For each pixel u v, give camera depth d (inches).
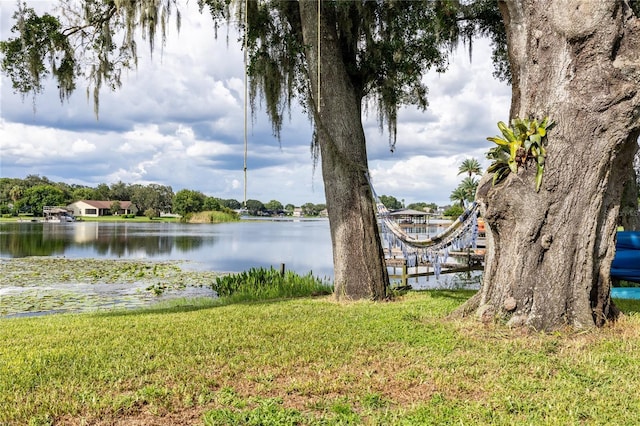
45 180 4200.3
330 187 363.6
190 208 3964.1
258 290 437.1
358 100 378.9
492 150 237.0
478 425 133.0
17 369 180.9
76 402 151.3
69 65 452.4
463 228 310.2
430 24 392.2
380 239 370.3
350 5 366.9
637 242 348.5
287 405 149.8
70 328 258.8
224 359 191.5
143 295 520.1
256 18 377.1
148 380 169.5
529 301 220.4
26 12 425.4
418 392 158.9
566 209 217.2
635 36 213.8
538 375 170.7
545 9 225.3
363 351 200.7
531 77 231.1
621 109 209.6
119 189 4527.6
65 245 1295.5
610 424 133.6
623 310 278.4
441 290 445.1
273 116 397.7
